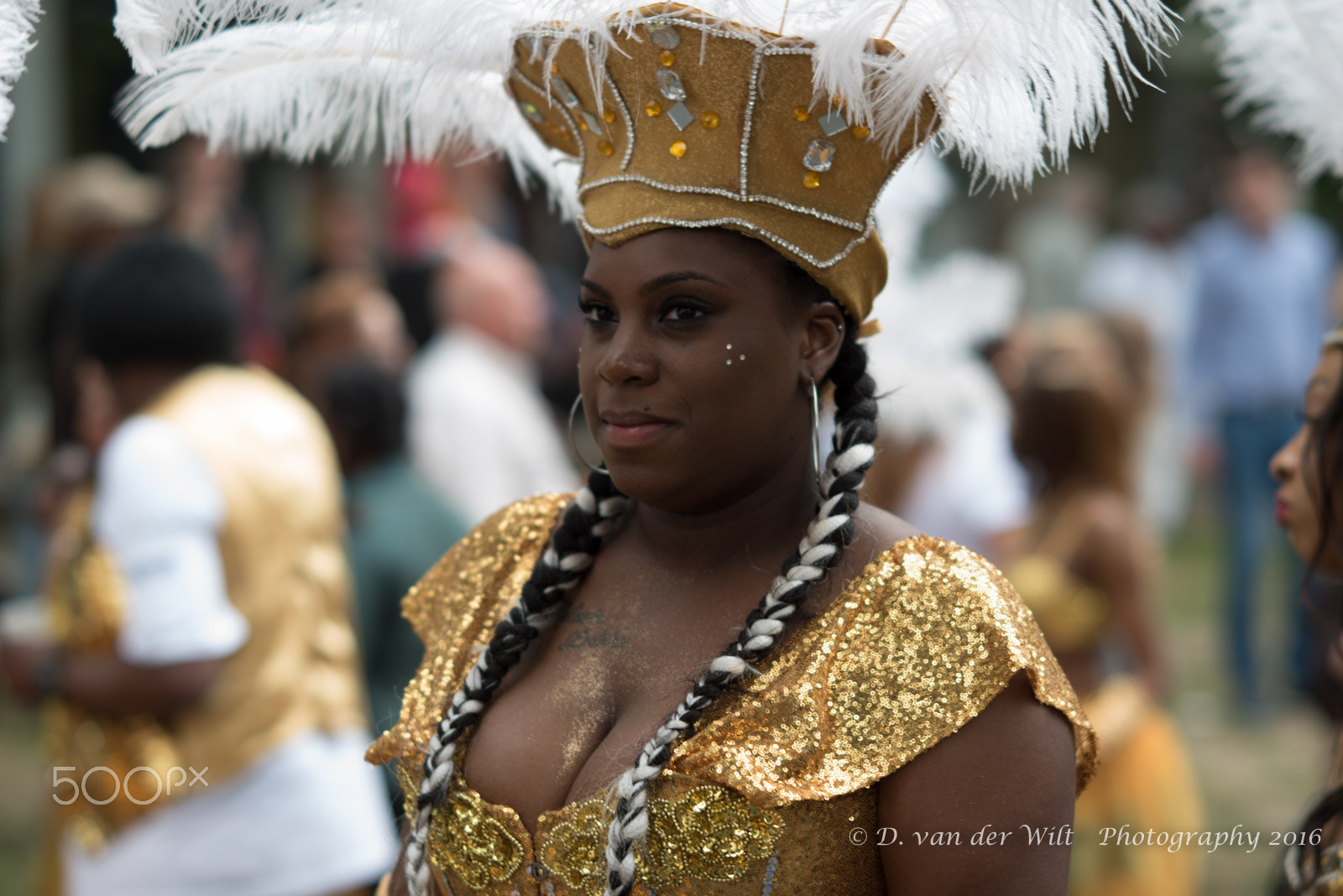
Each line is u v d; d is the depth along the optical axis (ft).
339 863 8.37
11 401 21.43
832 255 4.45
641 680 4.60
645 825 4.17
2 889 13.09
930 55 4.23
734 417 4.39
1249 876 13.58
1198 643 22.40
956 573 4.36
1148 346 17.20
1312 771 16.89
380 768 9.78
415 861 4.76
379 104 5.71
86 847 8.09
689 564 4.75
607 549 5.04
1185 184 38.83
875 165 4.47
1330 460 6.03
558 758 4.54
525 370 16.06
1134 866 10.37
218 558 8.07
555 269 26.07
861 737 4.21
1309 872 5.56
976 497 12.53
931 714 4.19
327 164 23.41
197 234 17.65
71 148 26.25
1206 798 15.87
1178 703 19.72
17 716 19.01
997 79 4.44
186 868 8.00
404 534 10.19
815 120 4.31
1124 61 4.42
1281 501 6.39
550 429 16.51
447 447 14.30
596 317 4.57
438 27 4.66
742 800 4.18
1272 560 27.61
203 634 7.77
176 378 8.46
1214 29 6.24
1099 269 30.27
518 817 4.50
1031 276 31.27
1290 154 6.57
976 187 4.84
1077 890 10.37
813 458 4.80
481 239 21.01
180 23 4.69
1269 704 19.65
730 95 4.28
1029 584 10.86
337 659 8.68
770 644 4.32
